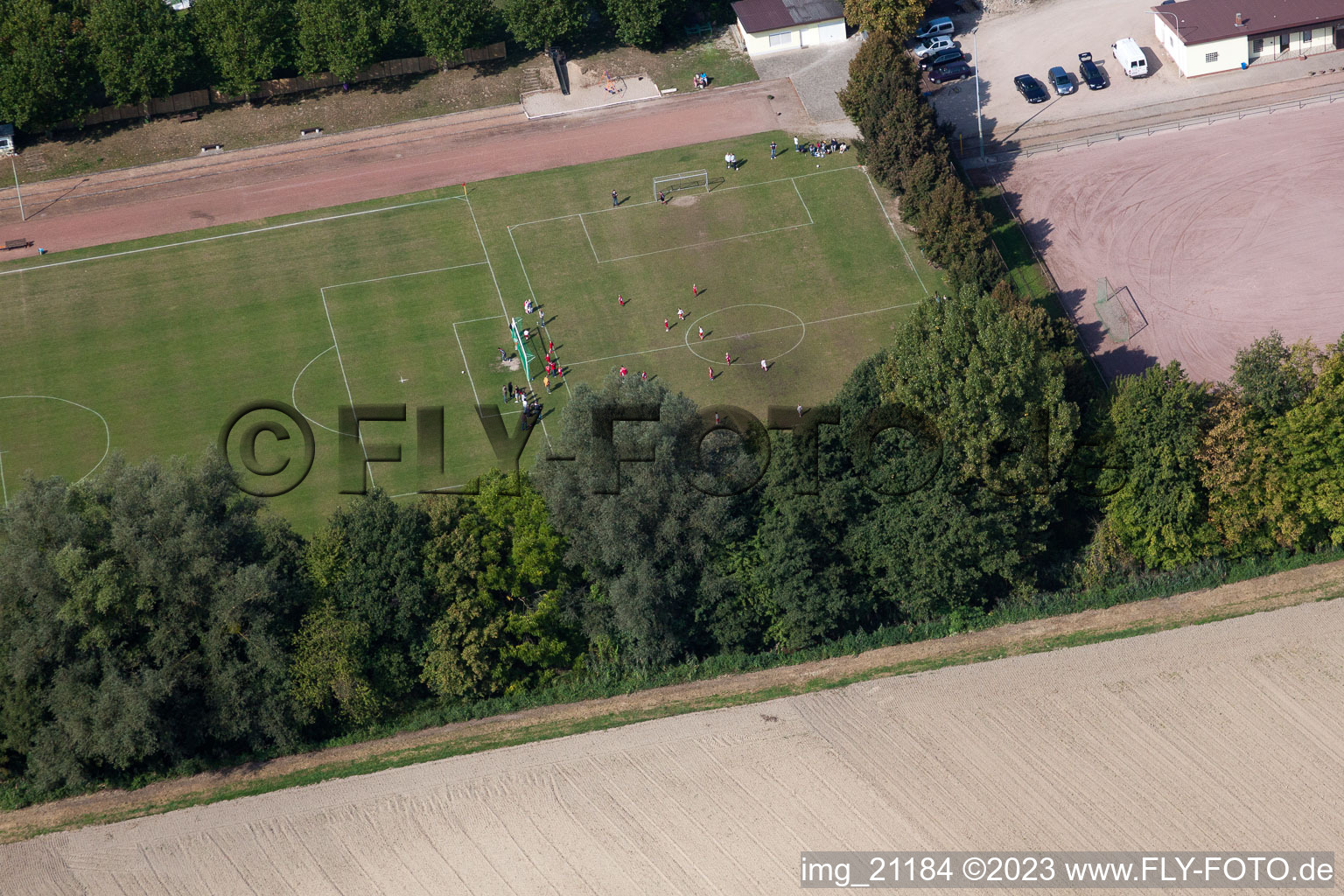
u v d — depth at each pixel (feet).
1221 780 319.68
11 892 317.22
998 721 336.49
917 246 464.65
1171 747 327.06
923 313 371.56
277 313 460.96
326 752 346.74
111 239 489.67
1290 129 497.87
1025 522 360.69
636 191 495.82
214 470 354.33
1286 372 357.20
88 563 337.31
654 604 357.20
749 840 314.76
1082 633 356.79
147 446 422.41
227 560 347.15
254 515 362.53
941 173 451.94
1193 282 451.12
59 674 335.47
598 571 362.33
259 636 342.44
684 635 363.56
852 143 501.97
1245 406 354.95
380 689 351.46
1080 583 370.53
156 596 341.62
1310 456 350.02
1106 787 320.29
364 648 349.20
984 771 325.62
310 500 404.98
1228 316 439.63
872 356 403.34
